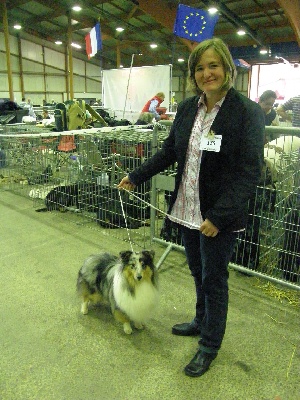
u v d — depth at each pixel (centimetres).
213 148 166
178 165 192
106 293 243
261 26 1512
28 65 2011
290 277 298
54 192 486
